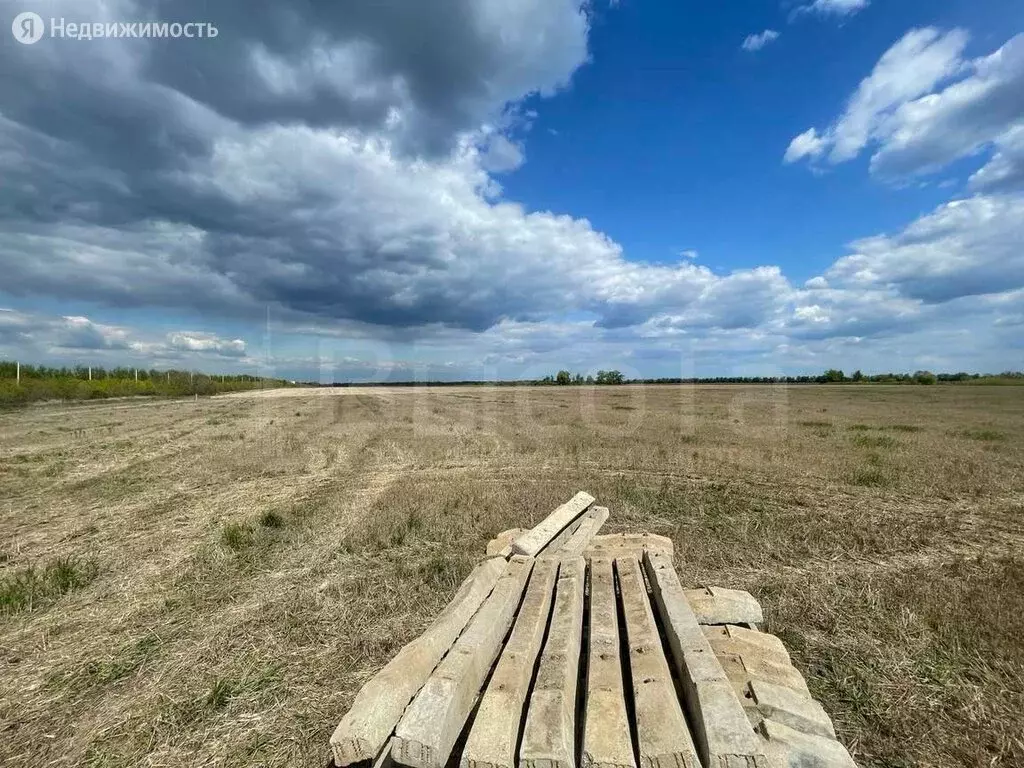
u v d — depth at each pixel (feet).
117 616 14.33
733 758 5.71
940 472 30.68
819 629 13.01
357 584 16.25
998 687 10.48
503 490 27.86
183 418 76.59
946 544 19.40
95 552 19.52
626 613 9.47
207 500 27.99
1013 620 12.99
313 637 13.03
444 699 6.43
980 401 104.12
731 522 22.15
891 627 12.90
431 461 39.40
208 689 10.91
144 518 24.48
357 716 6.65
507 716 6.34
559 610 9.39
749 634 9.91
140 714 10.15
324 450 45.62
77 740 9.48
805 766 6.19
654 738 5.91
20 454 42.09
